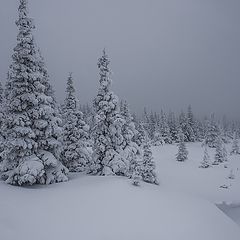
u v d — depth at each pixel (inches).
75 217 728.3
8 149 982.4
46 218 701.3
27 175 932.6
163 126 4279.0
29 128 987.9
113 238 663.1
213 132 4109.3
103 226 703.1
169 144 4128.9
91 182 1026.1
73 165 1366.9
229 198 1895.9
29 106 1024.9
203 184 2240.4
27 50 988.6
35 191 901.2
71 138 1365.7
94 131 1295.5
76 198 845.8
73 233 653.3
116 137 1299.2
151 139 4298.7
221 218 936.9
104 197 863.7
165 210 846.5
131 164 1254.9
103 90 1282.0
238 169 2785.4
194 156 3425.2
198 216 872.9
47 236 623.8
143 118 4648.1
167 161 2942.9
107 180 1046.4
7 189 877.8
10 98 1007.0
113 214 767.7
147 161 1381.6
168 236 710.5
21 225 645.3
